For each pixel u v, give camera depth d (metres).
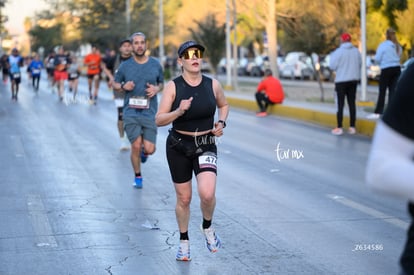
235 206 18.09
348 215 16.97
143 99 19.81
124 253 13.91
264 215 17.05
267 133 34.50
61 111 45.59
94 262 13.30
